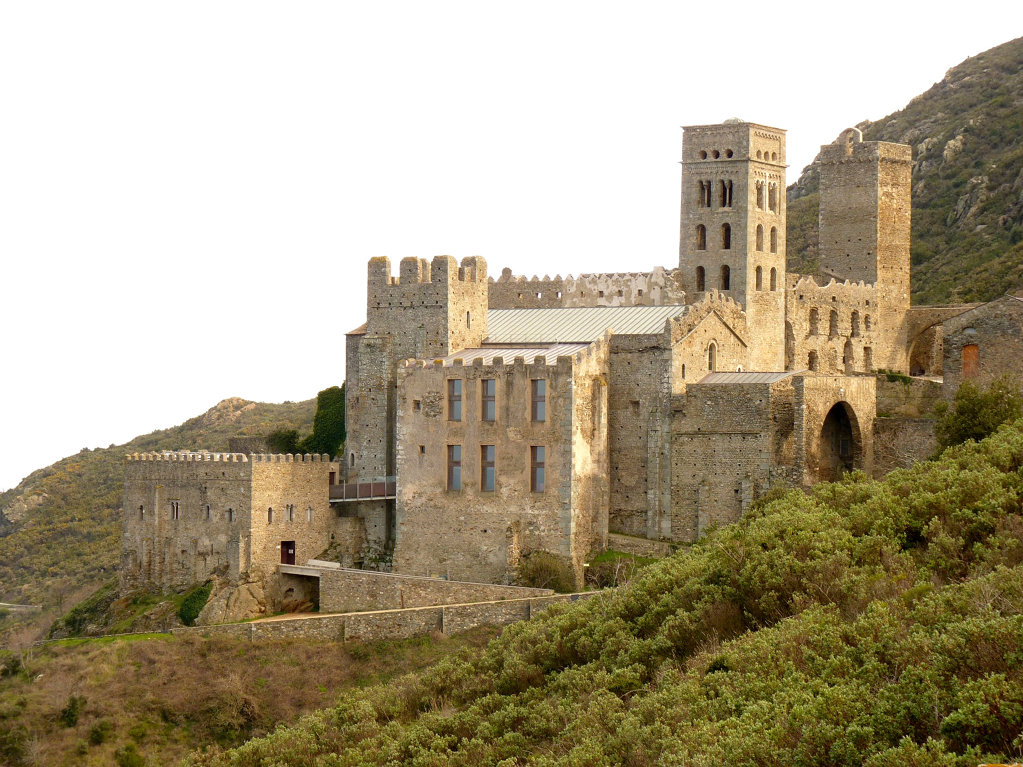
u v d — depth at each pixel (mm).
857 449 132250
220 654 122125
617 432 135250
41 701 118688
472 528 131750
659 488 132500
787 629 84000
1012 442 107000
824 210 180125
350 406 148250
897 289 178875
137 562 145375
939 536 92188
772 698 74312
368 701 102875
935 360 178625
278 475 137250
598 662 96375
